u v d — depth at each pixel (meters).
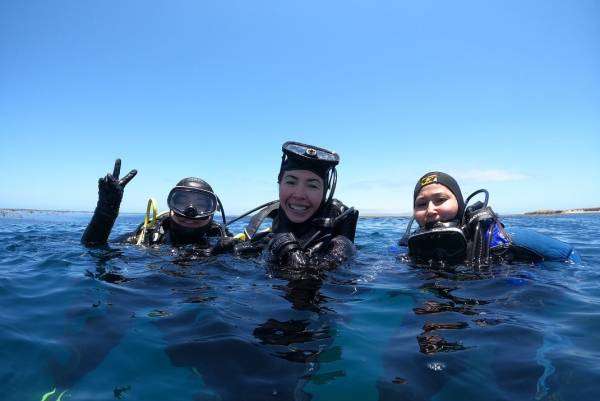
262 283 0.86
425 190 1.20
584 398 0.42
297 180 1.18
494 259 1.09
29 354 0.52
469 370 0.48
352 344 0.56
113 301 0.73
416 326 0.62
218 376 0.47
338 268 1.02
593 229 3.32
